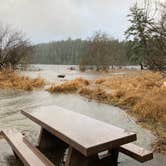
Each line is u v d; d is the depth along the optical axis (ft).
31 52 72.90
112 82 38.65
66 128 7.92
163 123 15.47
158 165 9.39
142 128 14.64
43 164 7.17
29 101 24.48
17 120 16.14
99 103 23.90
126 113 19.01
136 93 24.43
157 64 13.38
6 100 24.86
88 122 8.78
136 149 8.66
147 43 13.60
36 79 39.99
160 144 11.68
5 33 60.39
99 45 118.93
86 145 6.43
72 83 35.09
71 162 7.71
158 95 21.85
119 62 133.90
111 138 7.02
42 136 10.75
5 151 10.56
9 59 58.23
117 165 9.20
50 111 10.79
